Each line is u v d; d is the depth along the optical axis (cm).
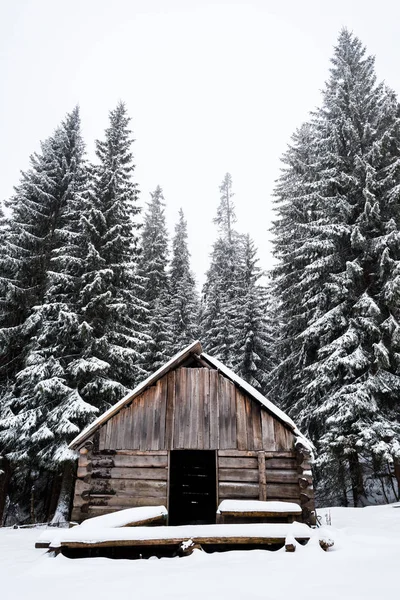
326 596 480
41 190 1956
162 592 529
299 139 2638
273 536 781
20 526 1420
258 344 2600
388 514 1145
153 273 2986
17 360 1745
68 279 1680
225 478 1015
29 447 1487
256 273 2967
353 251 1764
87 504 992
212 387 1115
